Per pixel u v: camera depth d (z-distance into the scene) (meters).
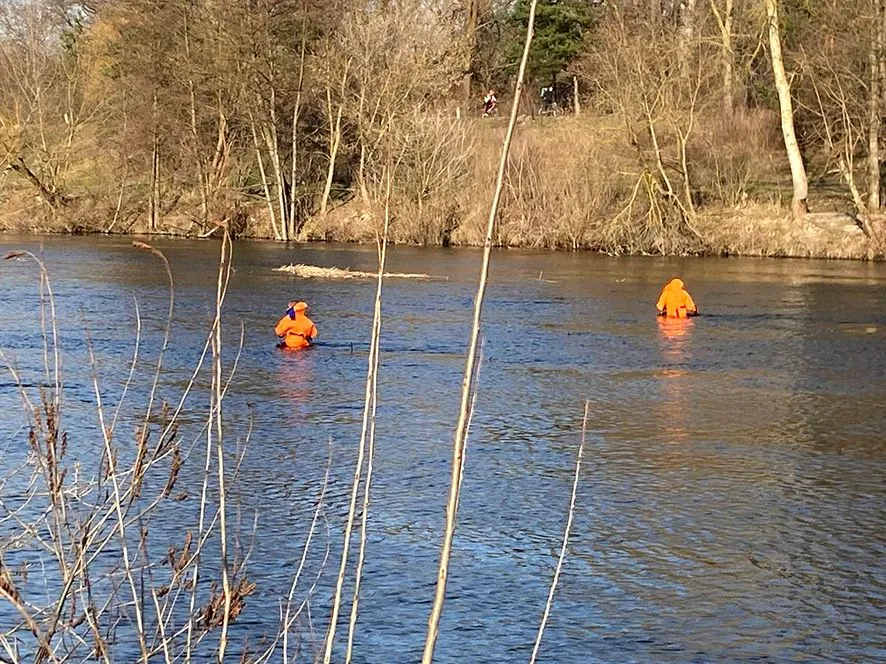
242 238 60.78
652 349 24.41
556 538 11.12
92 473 11.94
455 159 55.41
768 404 18.34
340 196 63.72
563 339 25.67
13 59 63.78
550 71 72.62
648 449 15.05
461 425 4.03
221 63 57.47
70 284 35.41
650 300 33.81
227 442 14.59
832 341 25.83
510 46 71.00
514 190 54.84
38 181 60.97
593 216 53.53
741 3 57.34
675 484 13.29
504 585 9.79
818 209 54.47
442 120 54.91
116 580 8.93
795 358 23.31
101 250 49.19
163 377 19.41
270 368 20.89
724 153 56.88
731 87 59.28
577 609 9.33
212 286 35.69
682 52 52.25
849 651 8.65
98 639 5.04
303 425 15.91
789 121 52.41
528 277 40.38
